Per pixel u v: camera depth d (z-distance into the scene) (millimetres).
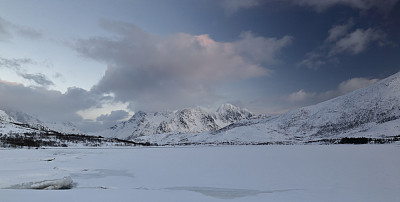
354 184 36344
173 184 40500
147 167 60406
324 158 70688
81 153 114812
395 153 81250
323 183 37656
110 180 44500
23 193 28906
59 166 62500
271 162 65062
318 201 28641
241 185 38625
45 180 39656
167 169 56531
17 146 150250
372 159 65000
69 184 40219
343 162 60281
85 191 31453
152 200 27906
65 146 188500
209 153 107000
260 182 40250
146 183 41625
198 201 28719
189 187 38062
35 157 87375
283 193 32875
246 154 95625
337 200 28812
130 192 31734
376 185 35438
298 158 73500
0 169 53406
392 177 40875
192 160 75312
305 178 42000
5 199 25656
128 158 85938
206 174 48938
